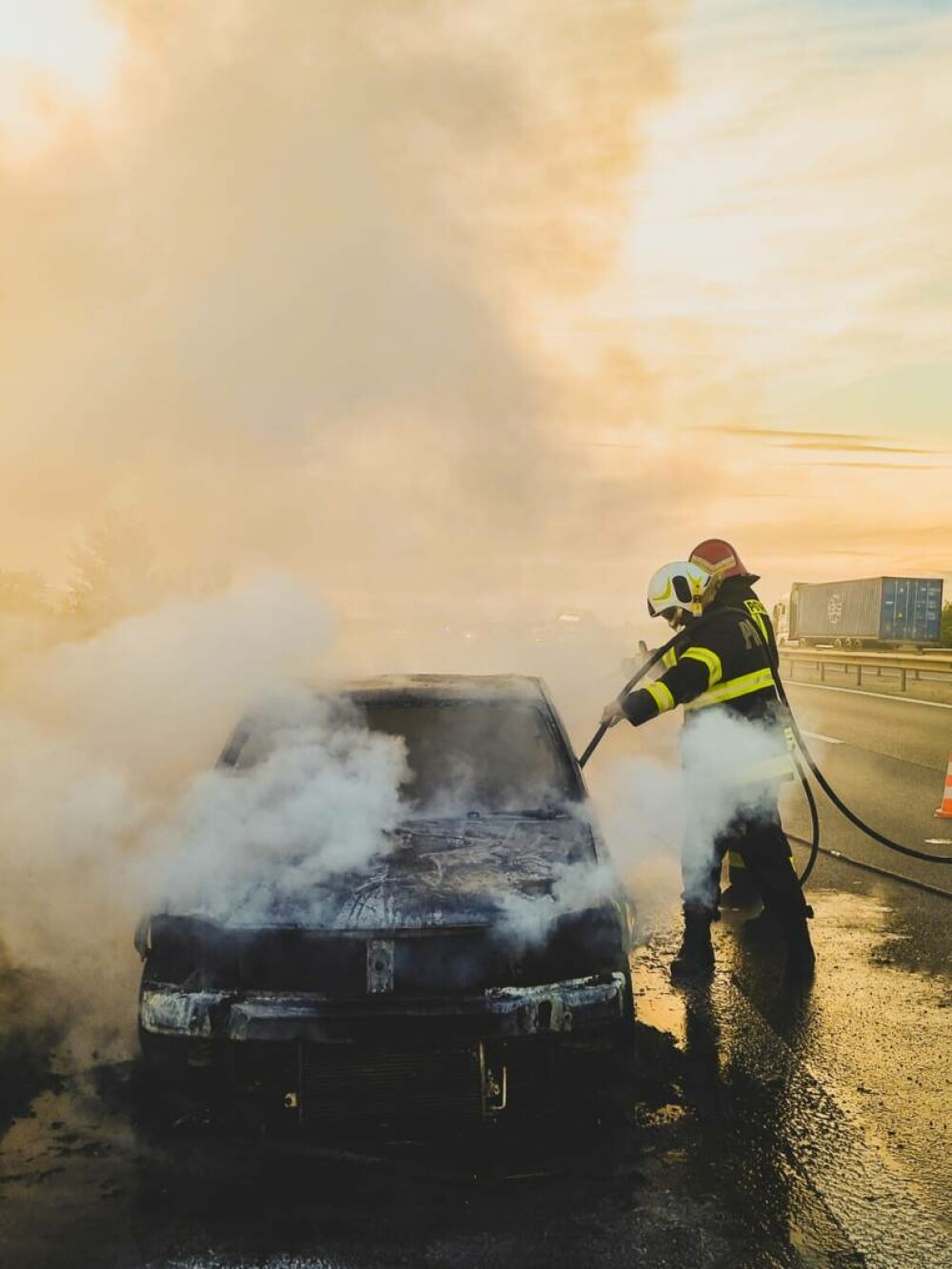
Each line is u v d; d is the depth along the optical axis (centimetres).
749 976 480
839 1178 306
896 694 2069
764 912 587
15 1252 269
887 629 3206
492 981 315
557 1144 321
